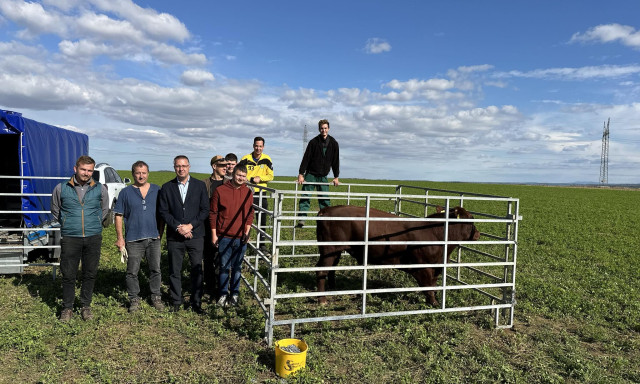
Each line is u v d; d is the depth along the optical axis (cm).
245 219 574
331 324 548
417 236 610
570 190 7138
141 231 552
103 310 549
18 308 552
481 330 559
